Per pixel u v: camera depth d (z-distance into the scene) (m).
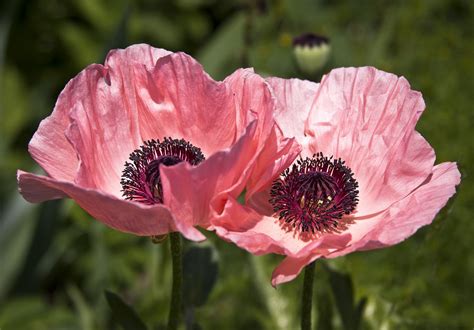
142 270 1.06
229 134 0.64
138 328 0.66
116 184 0.65
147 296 0.95
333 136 0.65
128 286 1.05
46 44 1.41
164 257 0.88
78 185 0.56
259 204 0.64
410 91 0.62
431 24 1.23
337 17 1.28
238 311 0.92
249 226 0.62
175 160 0.63
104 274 0.98
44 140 0.61
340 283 0.69
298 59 0.90
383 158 0.63
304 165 0.65
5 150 1.18
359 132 0.65
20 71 1.39
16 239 1.01
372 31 1.29
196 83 0.63
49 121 0.61
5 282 1.00
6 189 1.08
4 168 1.14
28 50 1.41
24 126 1.30
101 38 1.28
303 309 0.63
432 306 0.88
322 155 0.65
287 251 0.58
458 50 1.14
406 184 0.62
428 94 1.06
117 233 0.98
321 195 0.63
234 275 0.92
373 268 0.90
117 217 0.57
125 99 0.65
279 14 1.23
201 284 0.69
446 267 0.93
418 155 0.61
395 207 0.61
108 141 0.65
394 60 1.13
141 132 0.66
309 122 0.65
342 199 0.63
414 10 1.21
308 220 0.63
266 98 0.59
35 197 0.59
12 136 1.20
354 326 0.69
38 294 1.01
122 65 0.64
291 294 0.88
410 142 0.61
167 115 0.65
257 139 0.59
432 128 1.00
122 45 0.90
